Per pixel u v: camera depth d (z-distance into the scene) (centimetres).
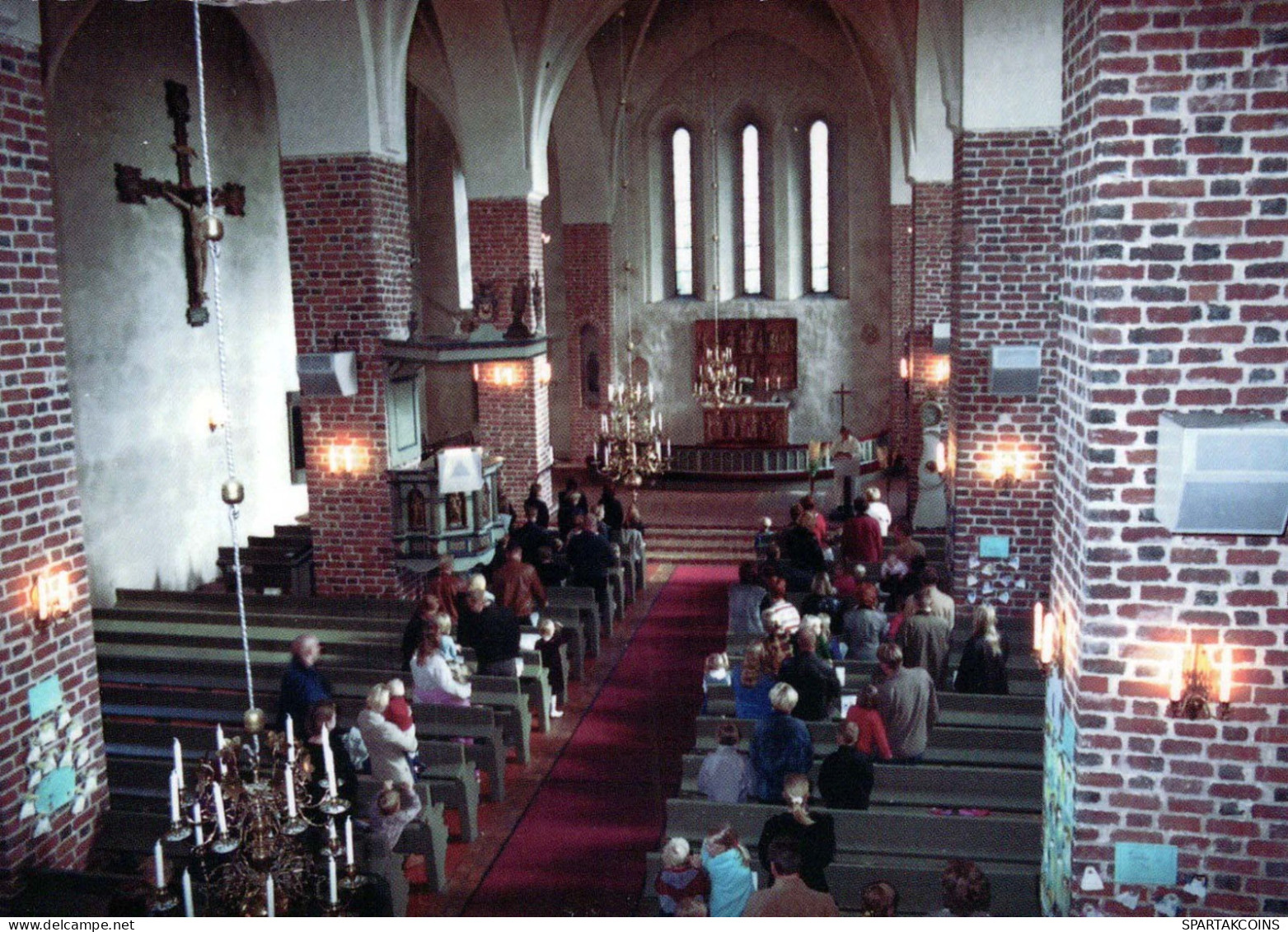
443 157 2736
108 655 1166
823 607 1183
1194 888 566
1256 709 548
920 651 990
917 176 1956
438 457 1343
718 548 2088
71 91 1517
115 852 812
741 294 2850
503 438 1842
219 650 1227
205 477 1830
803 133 2748
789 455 2642
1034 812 808
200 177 1809
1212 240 528
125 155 1636
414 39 2022
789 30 2634
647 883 755
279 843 545
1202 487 494
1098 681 561
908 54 1872
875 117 2419
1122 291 536
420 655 1041
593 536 1545
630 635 1570
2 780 721
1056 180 1209
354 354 1383
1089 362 547
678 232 2855
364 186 1352
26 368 743
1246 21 514
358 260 1368
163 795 899
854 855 756
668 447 1942
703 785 806
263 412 2017
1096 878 574
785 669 924
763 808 777
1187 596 547
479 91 1733
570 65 1841
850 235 2748
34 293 749
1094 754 567
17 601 736
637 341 2870
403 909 791
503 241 1794
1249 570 540
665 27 2655
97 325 1569
